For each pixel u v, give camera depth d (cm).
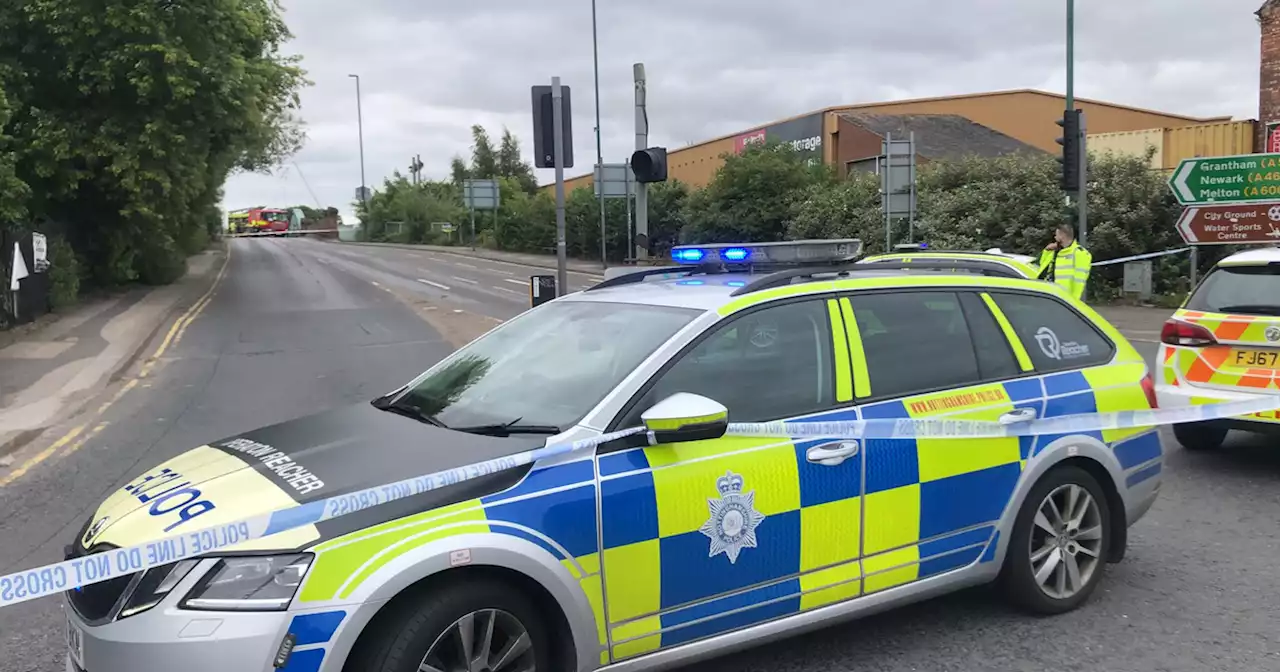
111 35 2008
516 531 296
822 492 359
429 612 285
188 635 265
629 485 318
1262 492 629
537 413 348
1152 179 1864
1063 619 431
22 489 709
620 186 1975
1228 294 686
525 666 307
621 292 428
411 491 294
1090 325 468
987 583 436
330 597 270
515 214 4859
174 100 2095
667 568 325
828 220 2584
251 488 306
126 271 2391
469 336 1573
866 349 389
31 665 400
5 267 1644
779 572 351
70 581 265
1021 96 3641
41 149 1978
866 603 373
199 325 1833
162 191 2184
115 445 858
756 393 361
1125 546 462
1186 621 428
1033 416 418
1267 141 2134
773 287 384
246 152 2870
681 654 332
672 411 315
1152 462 466
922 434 383
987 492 405
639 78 1092
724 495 336
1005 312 437
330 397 1076
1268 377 652
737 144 3909
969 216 2116
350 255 4822
